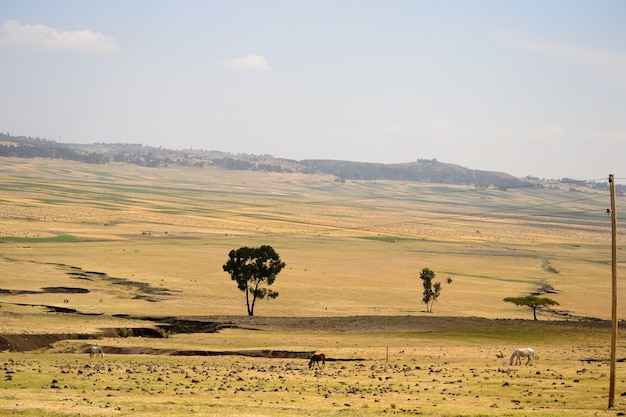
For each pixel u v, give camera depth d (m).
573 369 71.56
